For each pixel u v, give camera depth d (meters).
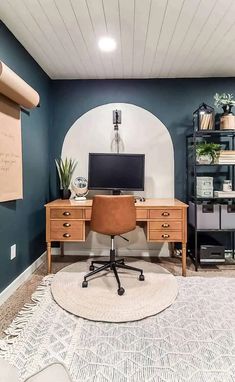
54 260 3.17
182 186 3.34
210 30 2.20
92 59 2.75
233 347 1.58
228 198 2.96
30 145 2.69
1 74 1.71
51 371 0.83
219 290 2.34
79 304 2.06
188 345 1.60
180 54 2.64
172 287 2.39
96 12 1.94
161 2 1.83
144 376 1.36
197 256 2.92
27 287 2.40
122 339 1.65
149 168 3.35
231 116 2.93
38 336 1.67
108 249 3.38
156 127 3.32
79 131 3.35
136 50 2.55
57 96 3.34
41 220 3.06
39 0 1.80
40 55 2.64
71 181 3.31
